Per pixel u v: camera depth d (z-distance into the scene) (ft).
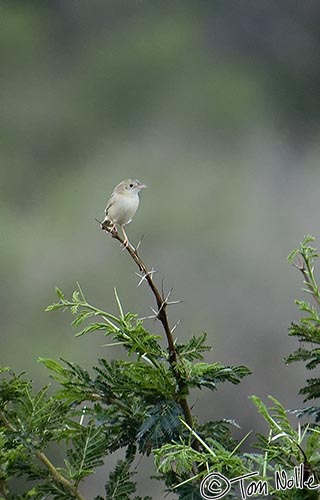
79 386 9.34
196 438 8.80
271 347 38.68
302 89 54.13
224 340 39.83
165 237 45.88
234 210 47.60
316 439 7.89
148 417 9.00
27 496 9.16
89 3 55.98
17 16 55.01
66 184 50.60
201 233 45.62
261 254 44.39
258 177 49.88
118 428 9.34
